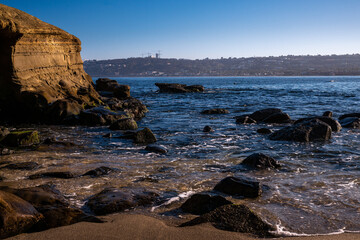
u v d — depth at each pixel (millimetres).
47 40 22188
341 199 6184
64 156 9977
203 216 4848
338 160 9625
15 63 18109
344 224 5016
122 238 4219
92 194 6418
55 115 18188
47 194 5750
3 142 11734
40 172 7988
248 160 9023
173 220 5109
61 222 4703
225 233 4469
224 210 4953
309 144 12047
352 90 58250
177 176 7824
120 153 10625
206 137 13844
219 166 8836
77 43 27359
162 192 6590
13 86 18125
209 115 22500
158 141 12953
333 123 15008
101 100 24344
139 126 17406
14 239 4129
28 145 11781
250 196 6266
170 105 31031
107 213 5398
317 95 43938
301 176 7844
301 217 5266
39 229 4512
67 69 25625
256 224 4742
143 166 8797
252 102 33812
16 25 17703
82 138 13641
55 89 21281
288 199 6160
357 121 16172
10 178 7453
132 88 79312
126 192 6207
